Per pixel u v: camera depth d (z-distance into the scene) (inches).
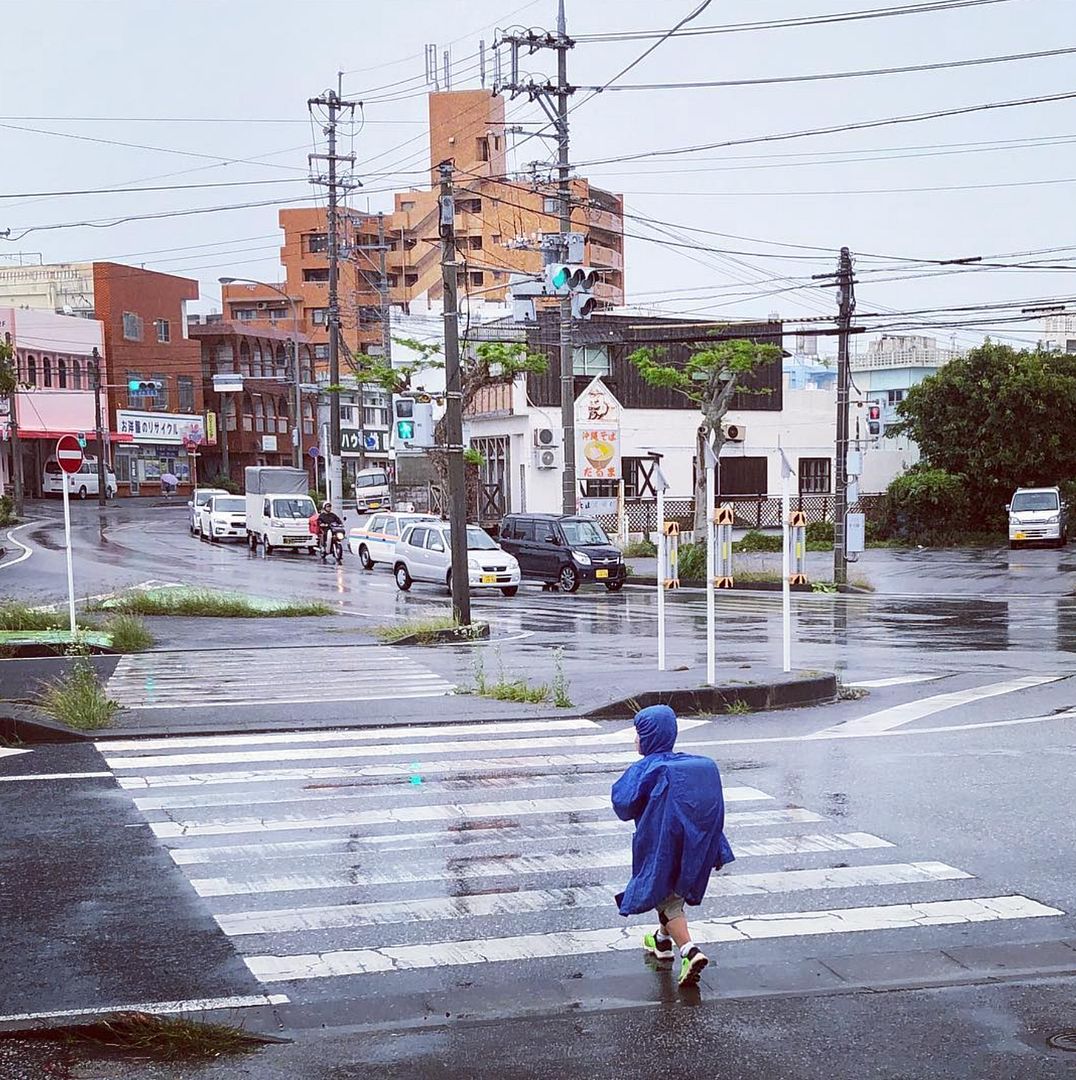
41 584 1272.1
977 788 405.7
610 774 424.5
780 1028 216.2
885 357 3253.0
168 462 3280.0
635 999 233.5
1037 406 1967.3
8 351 1535.4
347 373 3860.7
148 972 246.7
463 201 3804.1
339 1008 229.3
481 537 1314.0
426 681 634.2
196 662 714.2
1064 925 276.8
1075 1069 197.6
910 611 1096.2
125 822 360.5
